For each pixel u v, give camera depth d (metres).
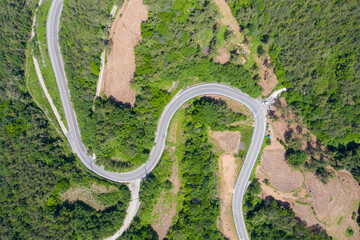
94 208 87.44
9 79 82.06
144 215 85.69
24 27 82.25
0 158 81.75
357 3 71.94
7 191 80.50
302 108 86.12
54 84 85.44
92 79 83.88
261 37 85.00
